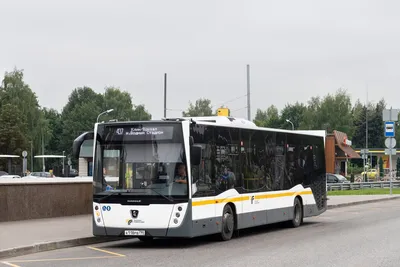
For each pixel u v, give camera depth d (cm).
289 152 2184
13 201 2177
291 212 2173
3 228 1933
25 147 8588
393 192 5084
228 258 1364
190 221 1572
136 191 1582
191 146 1588
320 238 1794
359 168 8944
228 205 1783
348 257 1355
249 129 1922
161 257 1403
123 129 1623
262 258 1354
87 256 1441
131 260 1355
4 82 8919
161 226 1566
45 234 1773
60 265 1287
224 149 1766
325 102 11688
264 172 1998
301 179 2267
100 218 1608
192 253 1474
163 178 1579
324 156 2481
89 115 12062
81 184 2442
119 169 1608
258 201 1945
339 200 3828
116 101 12388
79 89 13462
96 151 1636
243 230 2122
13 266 1282
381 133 14062
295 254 1420
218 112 2192
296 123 14912
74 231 1853
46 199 2298
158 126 1603
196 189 1606
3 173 5853
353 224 2303
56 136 13175
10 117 8544
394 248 1521
